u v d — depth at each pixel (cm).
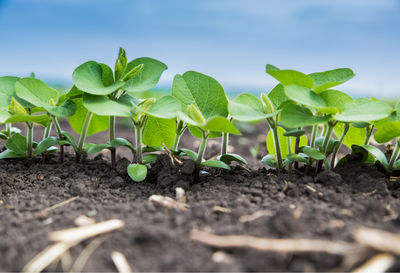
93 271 26
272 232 28
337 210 31
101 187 38
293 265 26
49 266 27
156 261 27
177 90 38
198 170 39
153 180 40
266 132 84
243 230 29
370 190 34
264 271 26
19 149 41
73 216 31
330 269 26
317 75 38
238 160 40
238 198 33
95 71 38
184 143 70
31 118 38
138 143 39
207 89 38
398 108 37
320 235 28
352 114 34
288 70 34
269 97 40
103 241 28
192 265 26
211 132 38
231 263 26
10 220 30
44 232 29
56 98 40
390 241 26
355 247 26
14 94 41
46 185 38
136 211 32
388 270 25
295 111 35
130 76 38
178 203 33
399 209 31
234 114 35
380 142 37
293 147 44
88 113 42
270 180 37
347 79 36
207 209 32
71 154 47
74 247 28
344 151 61
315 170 40
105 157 52
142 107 37
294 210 30
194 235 28
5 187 37
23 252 27
